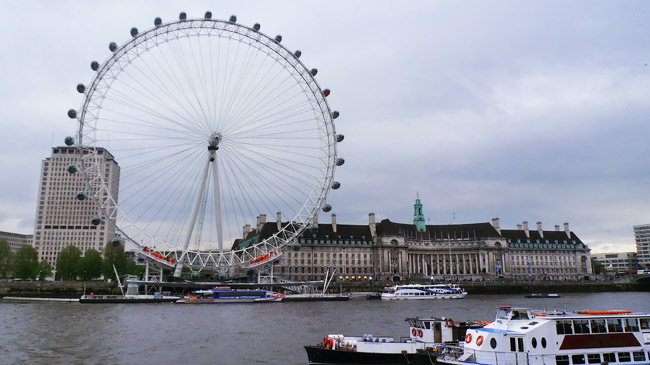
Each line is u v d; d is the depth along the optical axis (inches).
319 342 2352.4
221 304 4977.9
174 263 5172.2
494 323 1718.8
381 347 1834.4
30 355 2042.3
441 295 6402.6
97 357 2006.6
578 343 1621.6
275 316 3609.7
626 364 1626.5
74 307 4434.1
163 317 3494.1
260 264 5492.1
